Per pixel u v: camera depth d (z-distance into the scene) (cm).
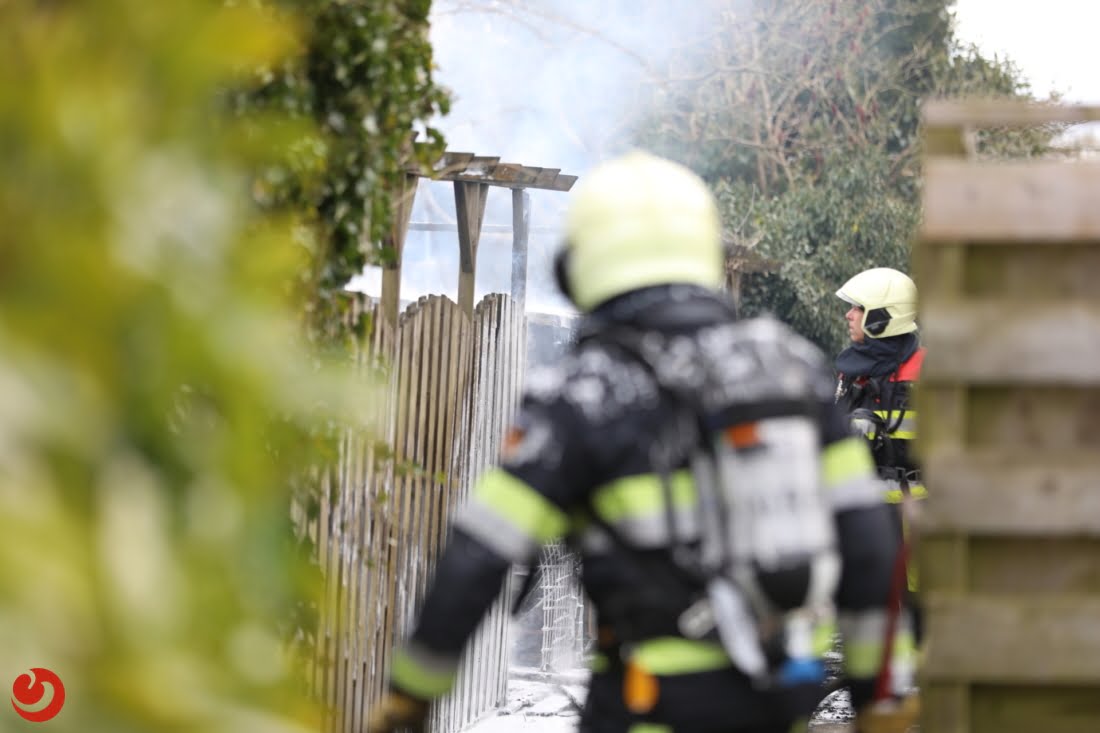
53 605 118
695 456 418
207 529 145
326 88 727
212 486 146
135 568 126
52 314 131
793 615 418
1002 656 432
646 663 414
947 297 436
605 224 446
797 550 415
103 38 145
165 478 142
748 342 433
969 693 440
